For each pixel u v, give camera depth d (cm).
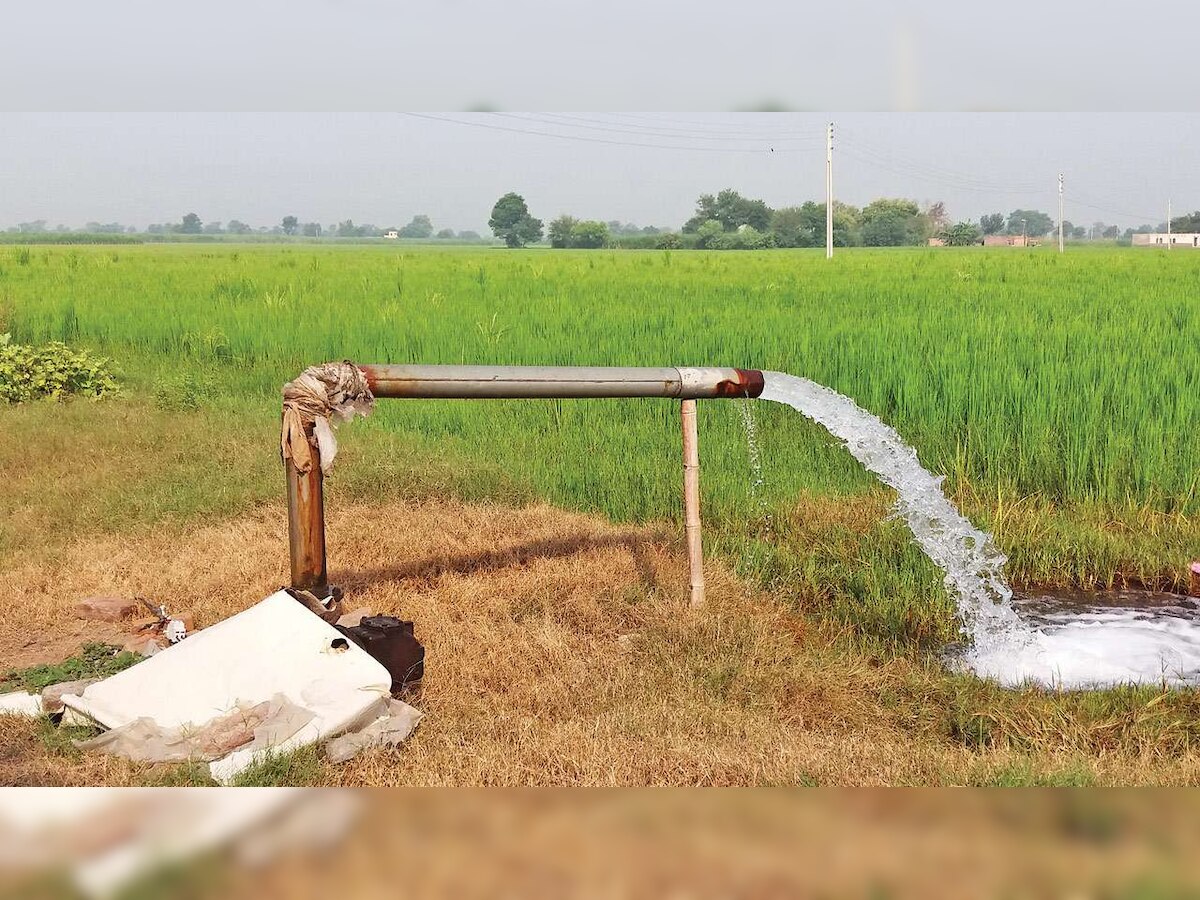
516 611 533
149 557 605
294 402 424
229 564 587
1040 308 1497
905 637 546
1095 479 773
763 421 930
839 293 1861
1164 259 2822
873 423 661
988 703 445
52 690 413
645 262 3105
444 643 482
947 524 647
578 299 1831
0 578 568
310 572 437
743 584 581
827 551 640
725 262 3072
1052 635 554
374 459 799
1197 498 741
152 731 379
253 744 365
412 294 1933
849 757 381
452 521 673
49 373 1112
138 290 2020
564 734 391
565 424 960
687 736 397
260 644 412
